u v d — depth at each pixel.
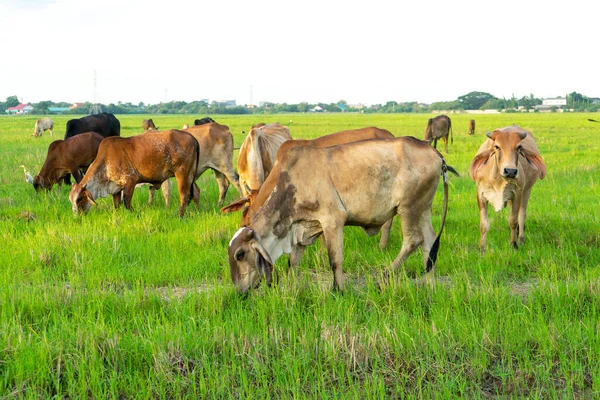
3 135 37.00
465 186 13.83
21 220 9.99
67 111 167.62
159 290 6.75
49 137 34.97
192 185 11.05
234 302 6.09
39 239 8.34
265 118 88.00
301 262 7.62
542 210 10.42
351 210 6.50
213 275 7.18
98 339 5.02
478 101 182.25
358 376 4.64
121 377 4.60
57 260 7.62
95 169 10.45
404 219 6.77
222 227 9.07
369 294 6.19
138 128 47.59
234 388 4.48
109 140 10.49
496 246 8.10
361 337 5.05
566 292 6.09
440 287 6.28
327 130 42.75
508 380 4.59
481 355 4.82
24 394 4.42
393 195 6.61
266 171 10.49
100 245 8.07
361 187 6.45
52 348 4.89
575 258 7.46
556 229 8.92
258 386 4.48
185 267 7.27
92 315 5.62
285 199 6.44
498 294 6.00
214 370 4.62
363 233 8.91
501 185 7.77
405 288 6.21
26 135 36.91
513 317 5.50
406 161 6.59
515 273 7.11
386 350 4.95
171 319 5.60
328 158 6.47
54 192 12.98
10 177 15.45
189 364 4.83
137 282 6.51
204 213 10.55
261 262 6.29
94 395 4.36
